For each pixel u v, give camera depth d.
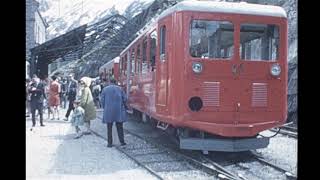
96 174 8.17
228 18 9.06
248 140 9.05
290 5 18.66
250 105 9.05
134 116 17.48
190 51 8.88
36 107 15.38
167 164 9.05
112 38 31.20
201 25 8.98
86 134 13.81
